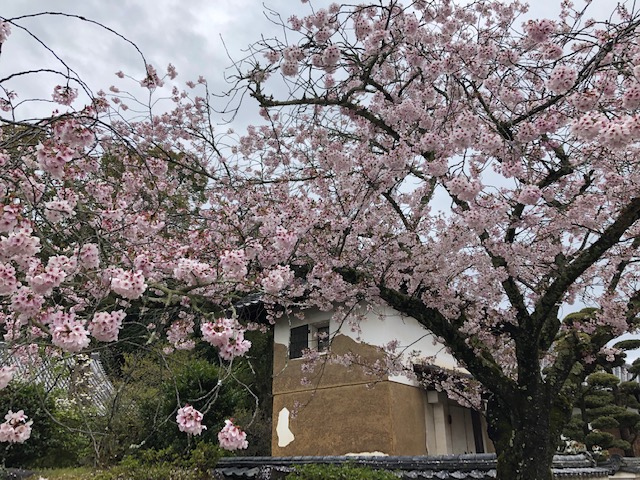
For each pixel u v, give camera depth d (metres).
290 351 10.27
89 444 8.12
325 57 4.40
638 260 5.18
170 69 6.20
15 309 2.65
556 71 3.25
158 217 4.44
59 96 3.55
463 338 4.59
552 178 4.79
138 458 7.34
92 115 3.23
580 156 4.77
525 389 4.22
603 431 12.90
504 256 4.77
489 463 5.27
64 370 3.44
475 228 4.28
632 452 13.18
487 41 4.57
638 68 2.99
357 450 8.79
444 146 4.39
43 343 3.05
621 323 4.73
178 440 7.88
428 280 5.04
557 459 6.56
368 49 4.55
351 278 5.08
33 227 2.86
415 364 8.45
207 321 2.90
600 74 4.09
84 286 3.27
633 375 13.41
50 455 9.00
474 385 6.74
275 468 6.30
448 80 4.84
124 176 4.85
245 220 5.56
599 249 3.88
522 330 4.28
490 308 5.43
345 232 5.03
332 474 5.36
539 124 3.98
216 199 5.86
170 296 3.04
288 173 5.88
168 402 8.20
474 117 3.86
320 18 4.57
